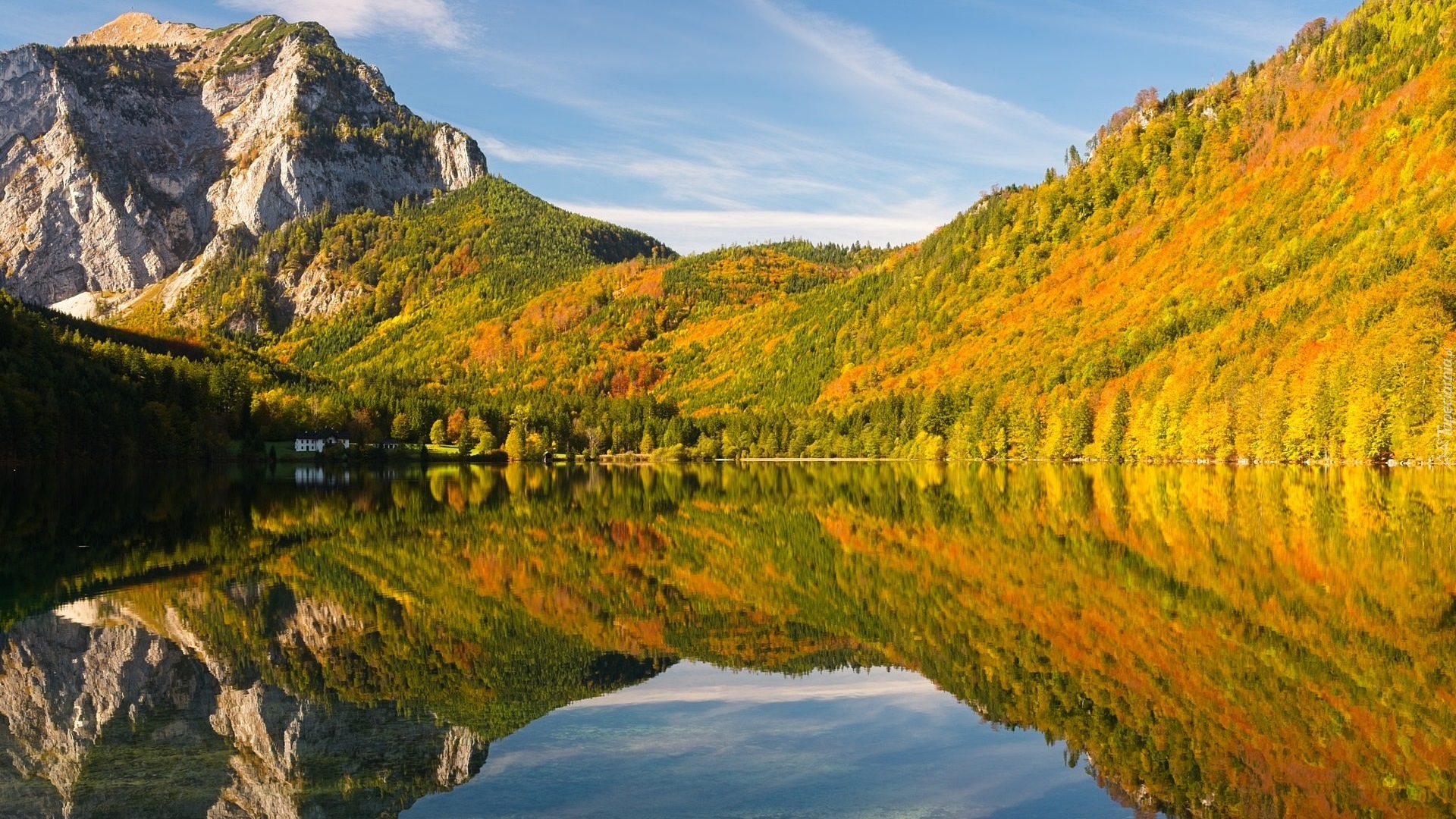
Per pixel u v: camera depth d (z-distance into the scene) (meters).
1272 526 66.94
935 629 39.62
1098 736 26.61
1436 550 54.84
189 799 22.36
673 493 115.62
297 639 38.53
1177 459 162.25
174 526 74.62
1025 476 139.25
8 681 32.09
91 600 45.38
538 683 32.53
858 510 90.00
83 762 24.84
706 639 38.84
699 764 24.72
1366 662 32.91
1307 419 134.38
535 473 169.12
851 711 29.19
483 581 52.06
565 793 22.72
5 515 79.94
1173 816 21.38
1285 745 25.67
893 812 21.67
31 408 128.00
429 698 30.81
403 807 21.95
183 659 35.25
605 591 49.44
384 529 75.12
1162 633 37.59
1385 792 22.70
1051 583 48.31
